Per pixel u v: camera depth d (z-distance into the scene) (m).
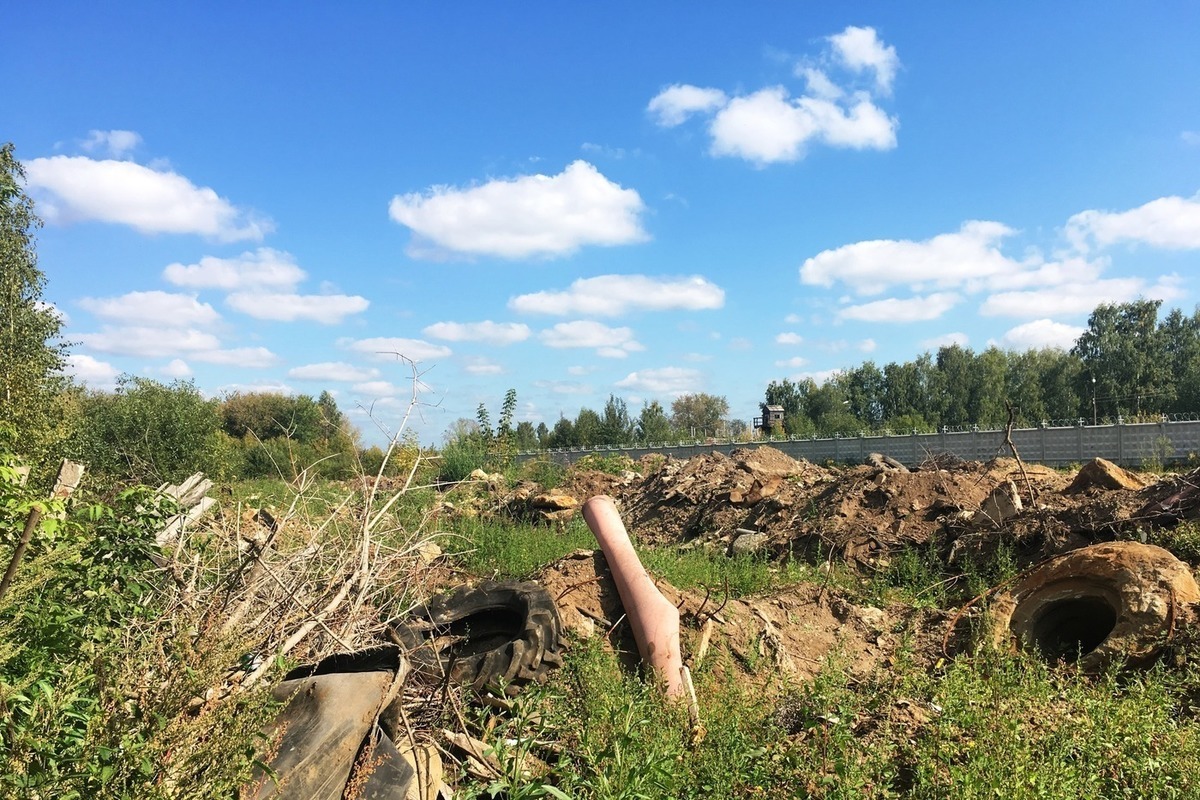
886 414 72.06
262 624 4.62
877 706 5.60
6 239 15.56
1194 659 5.94
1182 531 8.03
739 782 4.46
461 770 4.54
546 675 5.65
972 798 4.08
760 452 15.73
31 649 3.35
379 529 6.95
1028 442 30.28
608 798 3.96
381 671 4.24
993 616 7.23
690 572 9.63
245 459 17.84
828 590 8.34
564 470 22.73
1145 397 60.56
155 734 2.78
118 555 3.98
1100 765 4.61
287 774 3.31
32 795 2.64
